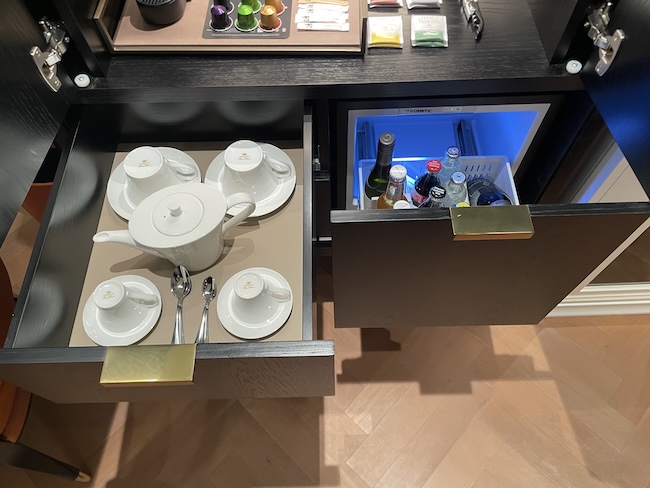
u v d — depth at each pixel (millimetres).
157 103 942
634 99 747
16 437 1201
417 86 921
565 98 982
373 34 942
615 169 1016
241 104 949
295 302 860
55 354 715
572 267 941
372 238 833
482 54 937
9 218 711
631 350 1419
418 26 954
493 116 1229
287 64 935
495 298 1061
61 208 842
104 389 843
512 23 966
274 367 738
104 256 915
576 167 1070
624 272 1310
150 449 1312
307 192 854
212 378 784
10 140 708
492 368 1397
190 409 1355
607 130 960
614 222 799
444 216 793
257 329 828
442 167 1120
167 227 792
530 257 897
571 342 1431
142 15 954
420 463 1287
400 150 1275
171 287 873
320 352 707
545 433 1317
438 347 1424
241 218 850
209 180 962
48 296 809
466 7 969
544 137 1104
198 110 964
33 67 764
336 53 936
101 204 970
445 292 1030
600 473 1271
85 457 1304
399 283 992
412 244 854
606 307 1438
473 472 1275
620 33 758
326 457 1298
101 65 908
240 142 908
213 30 942
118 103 937
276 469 1288
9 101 706
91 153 940
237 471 1288
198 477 1284
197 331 845
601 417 1334
